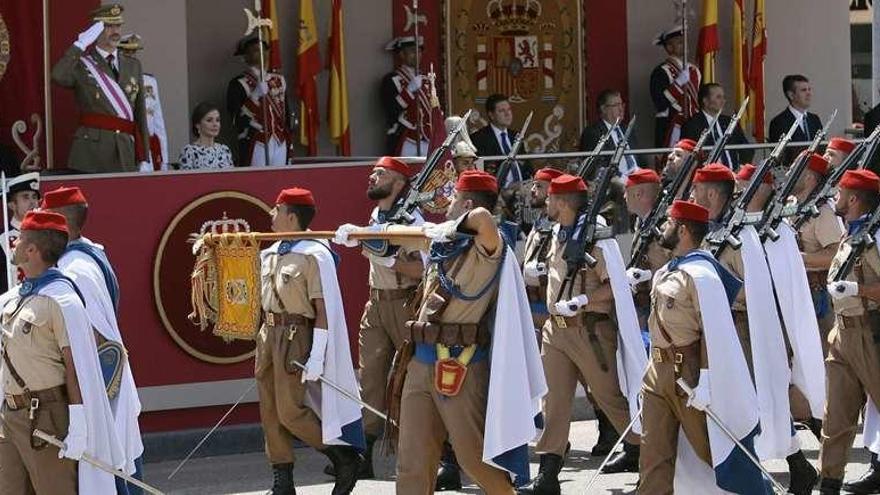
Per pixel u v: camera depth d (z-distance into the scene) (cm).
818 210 2406
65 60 2591
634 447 2314
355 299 2548
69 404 1711
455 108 3462
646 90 3594
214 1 3186
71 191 1870
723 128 3325
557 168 2666
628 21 3578
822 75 3734
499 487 1780
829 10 3731
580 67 3547
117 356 1841
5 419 1734
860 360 2069
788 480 2236
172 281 2447
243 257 2081
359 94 3362
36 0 2717
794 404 2352
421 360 1778
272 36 3120
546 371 2192
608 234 2180
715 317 1827
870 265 2067
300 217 2145
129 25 2966
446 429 1789
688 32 3584
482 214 1728
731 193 2089
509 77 3503
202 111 2792
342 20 3284
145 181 2431
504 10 3494
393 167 2194
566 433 2173
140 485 1764
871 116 3269
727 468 1844
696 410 1853
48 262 1731
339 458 2152
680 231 1873
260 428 2527
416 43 3186
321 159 3134
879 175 2612
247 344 2503
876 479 2156
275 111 3103
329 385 2094
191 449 2488
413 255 2283
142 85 2686
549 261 2206
